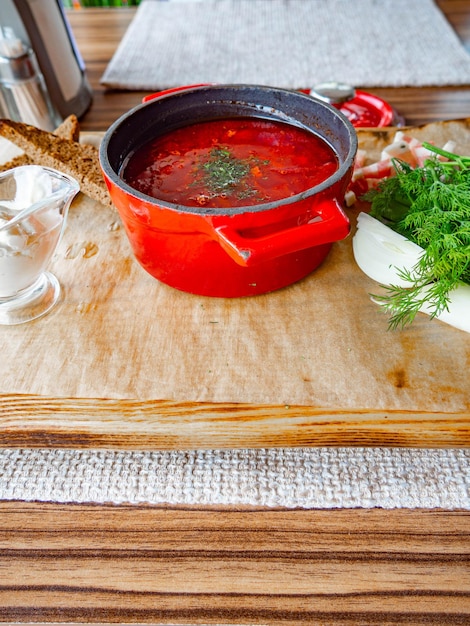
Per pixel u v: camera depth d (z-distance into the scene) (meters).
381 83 1.76
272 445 0.76
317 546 0.67
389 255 0.84
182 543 0.68
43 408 0.75
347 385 0.74
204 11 2.29
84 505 0.71
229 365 0.77
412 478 0.72
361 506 0.70
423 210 0.84
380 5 2.29
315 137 0.94
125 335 0.82
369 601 0.63
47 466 0.75
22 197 0.87
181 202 0.81
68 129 1.16
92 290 0.89
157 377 0.76
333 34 2.08
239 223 0.70
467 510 0.70
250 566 0.66
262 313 0.84
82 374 0.76
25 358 0.79
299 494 0.71
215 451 0.77
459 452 0.76
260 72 1.83
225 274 0.81
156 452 0.77
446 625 0.61
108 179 0.76
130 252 0.96
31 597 0.64
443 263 0.74
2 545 0.68
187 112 0.98
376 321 0.82
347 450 0.76
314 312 0.84
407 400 0.72
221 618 0.62
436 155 0.95
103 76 1.85
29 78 1.46
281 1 2.36
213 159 0.91
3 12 1.43
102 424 0.75
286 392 0.73
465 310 0.78
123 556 0.67
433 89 1.74
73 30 2.25
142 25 2.21
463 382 0.74
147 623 0.62
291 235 0.69
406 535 0.68
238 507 0.70
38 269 0.83
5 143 1.23
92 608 0.63
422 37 2.02
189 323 0.83
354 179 1.02
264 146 0.95
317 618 0.62
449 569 0.65
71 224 1.03
